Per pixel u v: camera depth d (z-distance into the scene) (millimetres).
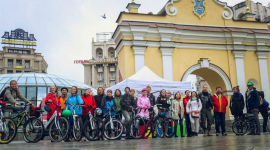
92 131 8859
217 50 18453
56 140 8531
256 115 10875
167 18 17891
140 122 10188
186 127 11523
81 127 8727
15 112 8734
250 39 18953
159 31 17312
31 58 75625
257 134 10695
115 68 70125
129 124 10070
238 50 18516
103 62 70375
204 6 18688
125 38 17078
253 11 41812
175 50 17688
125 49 16984
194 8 18516
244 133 11141
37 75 24359
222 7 19094
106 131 9141
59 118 8664
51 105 9102
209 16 18719
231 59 18547
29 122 8531
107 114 9469
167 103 11234
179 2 18312
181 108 11734
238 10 42281
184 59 17812
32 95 22203
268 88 18703
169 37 17547
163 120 10992
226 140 7344
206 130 11367
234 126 11344
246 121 11133
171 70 17266
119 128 9266
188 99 11766
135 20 17344
